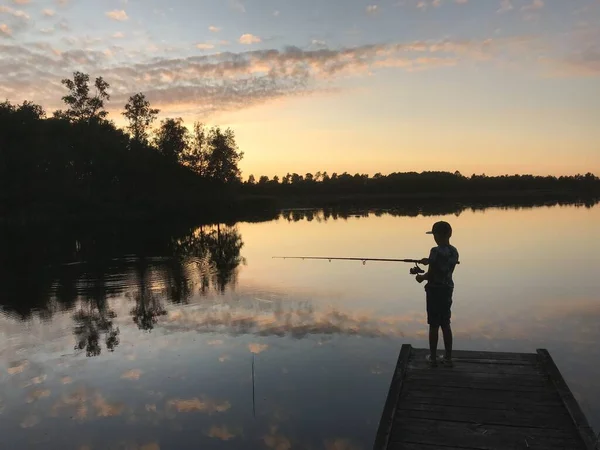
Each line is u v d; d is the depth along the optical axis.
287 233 32.28
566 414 4.01
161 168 60.44
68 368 7.48
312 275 15.93
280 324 9.73
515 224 32.81
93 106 53.28
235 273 16.72
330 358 7.64
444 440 3.76
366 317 10.13
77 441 5.28
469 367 5.00
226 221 48.91
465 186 118.50
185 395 6.36
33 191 44.56
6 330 9.84
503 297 11.63
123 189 56.28
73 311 11.51
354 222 39.88
